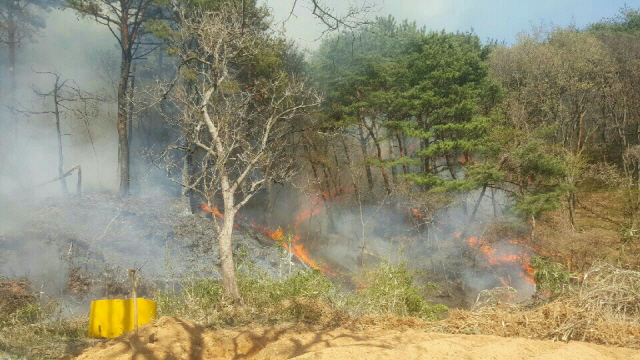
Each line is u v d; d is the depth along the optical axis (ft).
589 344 22.16
